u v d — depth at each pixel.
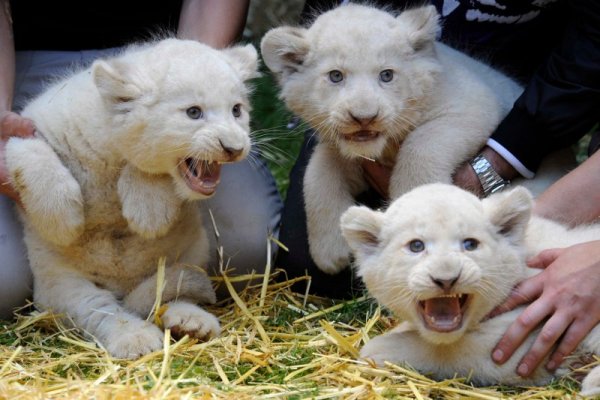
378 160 6.18
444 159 5.82
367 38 5.77
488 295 4.46
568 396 4.24
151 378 4.49
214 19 6.57
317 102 5.87
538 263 4.73
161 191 5.21
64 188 5.08
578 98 5.61
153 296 5.39
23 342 5.23
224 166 6.44
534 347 4.44
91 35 6.78
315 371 4.69
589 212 5.32
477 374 4.57
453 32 6.61
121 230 5.46
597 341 4.52
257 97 9.26
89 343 5.05
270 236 6.23
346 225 4.79
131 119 5.01
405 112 5.86
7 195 5.59
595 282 4.45
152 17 6.86
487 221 4.56
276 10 10.41
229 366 4.78
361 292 6.12
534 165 5.89
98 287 5.55
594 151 6.44
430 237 4.46
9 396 4.18
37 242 5.45
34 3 6.64
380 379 4.54
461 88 6.04
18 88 6.55
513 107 5.88
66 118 5.25
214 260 6.23
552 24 6.54
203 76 5.05
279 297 6.07
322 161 6.23
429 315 4.48
